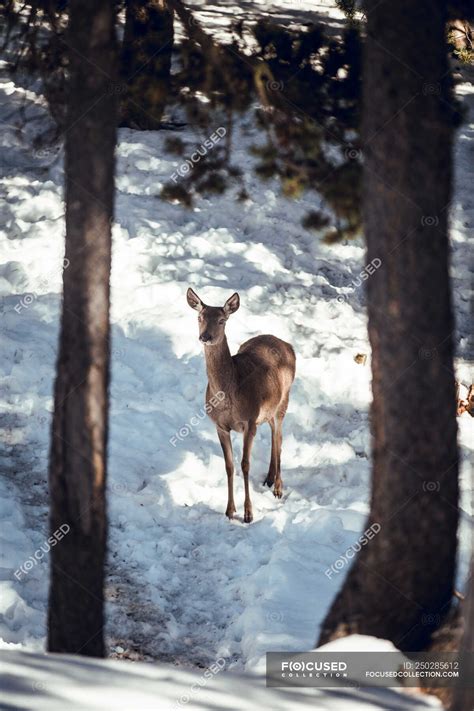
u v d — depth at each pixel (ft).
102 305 30.99
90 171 30.63
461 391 59.11
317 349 67.46
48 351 61.16
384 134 28.09
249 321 68.59
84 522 31.09
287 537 45.09
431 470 28.66
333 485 52.42
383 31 27.89
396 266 28.30
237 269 77.87
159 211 85.46
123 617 39.19
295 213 89.04
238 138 100.68
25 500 47.39
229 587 41.60
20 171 90.33
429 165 28.07
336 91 43.09
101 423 31.22
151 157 94.32
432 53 27.96
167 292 70.23
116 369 60.95
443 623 28.63
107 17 30.55
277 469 51.44
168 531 46.62
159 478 51.08
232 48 45.85
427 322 28.37
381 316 28.63
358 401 62.23
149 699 19.83
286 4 153.48
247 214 87.35
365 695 23.03
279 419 52.42
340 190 42.37
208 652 37.58
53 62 42.37
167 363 61.98
